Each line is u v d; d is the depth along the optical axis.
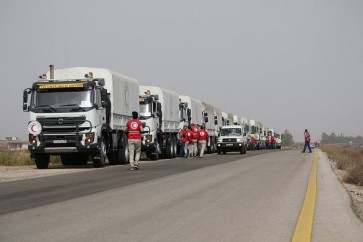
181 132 39.09
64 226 8.38
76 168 24.94
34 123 23.91
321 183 15.43
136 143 22.38
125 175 19.09
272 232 7.80
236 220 8.88
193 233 7.75
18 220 9.02
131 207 10.48
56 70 25.86
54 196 12.58
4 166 29.42
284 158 32.88
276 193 12.74
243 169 21.77
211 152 49.75
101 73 26.00
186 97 41.66
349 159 27.50
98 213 9.73
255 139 67.12
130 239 7.34
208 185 14.83
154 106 32.31
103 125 24.95
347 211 9.88
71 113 23.75
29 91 24.33
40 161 25.20
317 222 8.67
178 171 20.89
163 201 11.36
